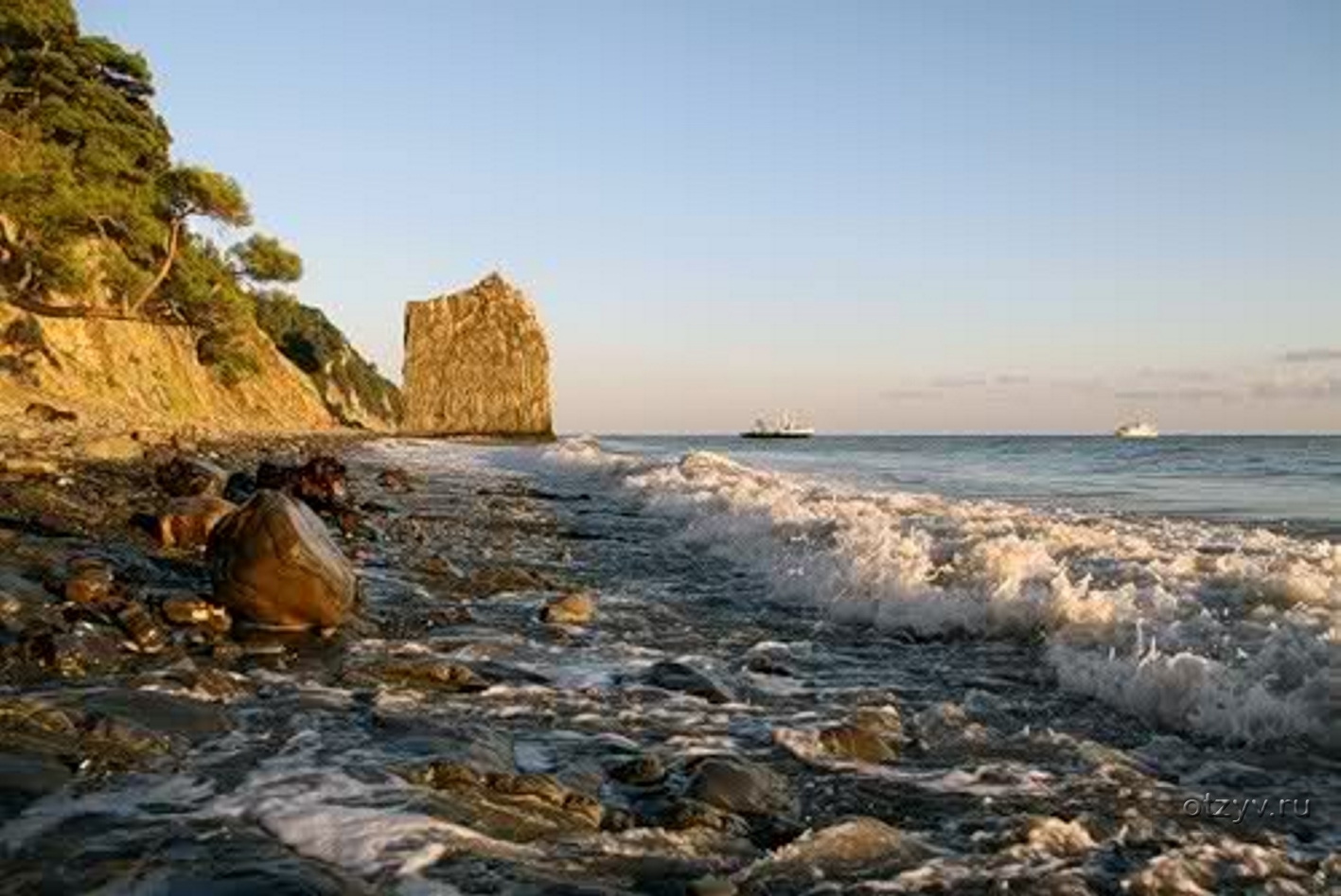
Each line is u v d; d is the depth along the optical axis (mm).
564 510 19578
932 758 5371
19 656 6176
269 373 71938
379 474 25750
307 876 3561
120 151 49594
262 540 7707
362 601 8883
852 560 10172
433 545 13336
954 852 4133
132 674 6102
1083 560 9508
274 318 80812
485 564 12078
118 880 3523
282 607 7664
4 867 3615
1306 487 26812
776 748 5477
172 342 55938
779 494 17578
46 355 42062
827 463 46812
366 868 3715
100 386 45375
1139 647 6695
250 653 7023
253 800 4320
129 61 57781
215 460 23141
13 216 38562
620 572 11961
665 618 9250
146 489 14539
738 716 6105
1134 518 15102
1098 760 5266
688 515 17641
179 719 5250
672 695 6539
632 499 21625
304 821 4109
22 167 39625
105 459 19500
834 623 9062
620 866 3867
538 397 88250
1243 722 5598
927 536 11055
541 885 3648
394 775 4668
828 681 7027
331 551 8227
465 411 87062
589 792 4742
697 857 3982
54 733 4883
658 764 4984
